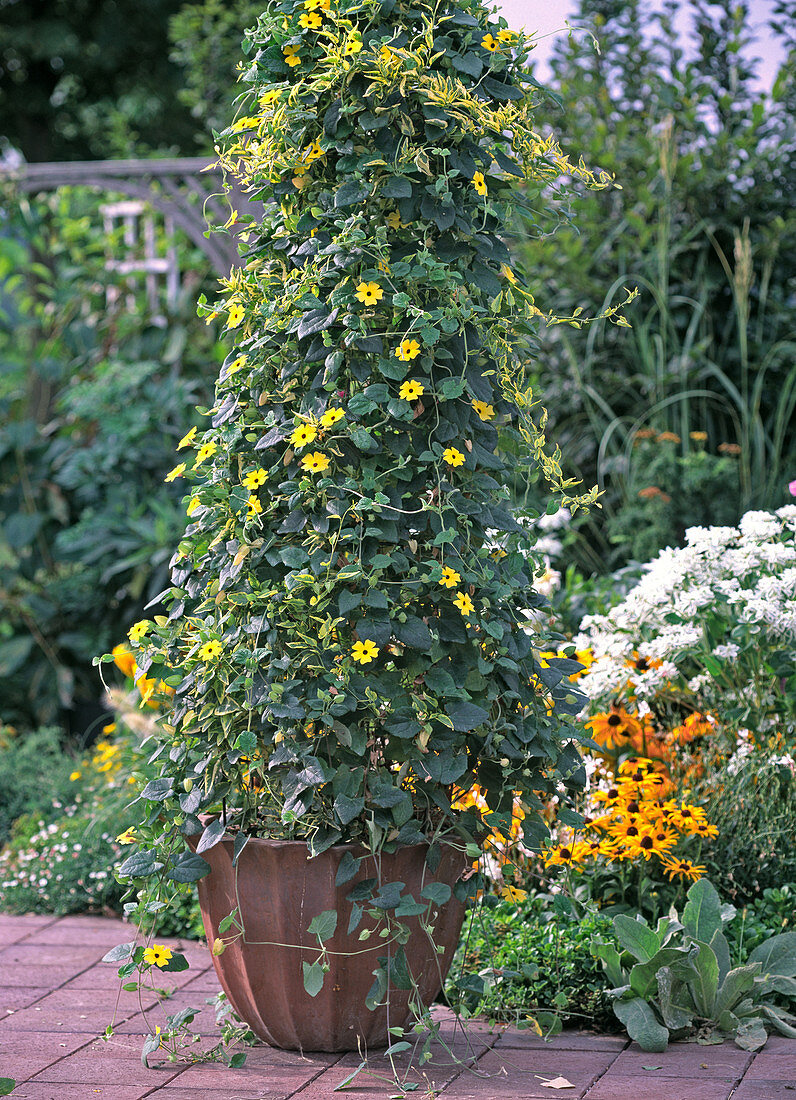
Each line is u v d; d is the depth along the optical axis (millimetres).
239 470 2518
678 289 5574
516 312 2611
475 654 2393
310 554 2363
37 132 13484
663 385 5254
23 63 12977
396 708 2320
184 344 6434
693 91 5660
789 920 2982
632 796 3045
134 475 6027
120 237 6949
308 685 2340
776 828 3166
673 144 5438
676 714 3486
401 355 2320
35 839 3975
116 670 5922
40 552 6199
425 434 2414
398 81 2332
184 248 6637
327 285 2430
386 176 2381
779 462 5234
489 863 3213
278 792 2381
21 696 6035
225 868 2400
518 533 2498
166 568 5770
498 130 2422
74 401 6059
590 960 2799
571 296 5535
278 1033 2480
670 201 5492
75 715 5973
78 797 4262
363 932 2246
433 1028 2393
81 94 13508
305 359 2404
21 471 6055
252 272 2572
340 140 2400
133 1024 2715
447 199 2342
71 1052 2531
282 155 2422
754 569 3436
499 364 2541
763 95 5527
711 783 3223
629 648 3391
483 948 2928
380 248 2332
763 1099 2217
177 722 2516
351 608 2279
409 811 2293
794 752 3254
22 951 3299
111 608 5992
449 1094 2268
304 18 2375
